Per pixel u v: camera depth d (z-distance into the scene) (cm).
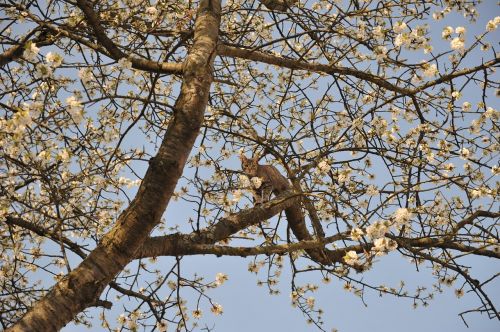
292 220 838
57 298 516
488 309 636
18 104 742
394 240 624
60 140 770
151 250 637
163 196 566
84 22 845
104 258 545
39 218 816
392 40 820
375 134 816
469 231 725
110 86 960
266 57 829
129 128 579
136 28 816
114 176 895
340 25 884
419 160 755
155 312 706
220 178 874
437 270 803
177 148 586
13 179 729
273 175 864
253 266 872
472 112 792
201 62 666
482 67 766
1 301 738
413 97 819
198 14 773
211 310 799
